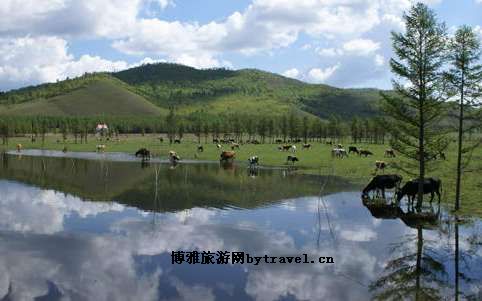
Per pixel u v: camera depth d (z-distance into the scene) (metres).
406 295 16.30
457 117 31.83
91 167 65.62
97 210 31.72
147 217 29.34
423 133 31.05
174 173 56.91
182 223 27.62
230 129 168.88
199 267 19.33
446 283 17.67
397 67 30.66
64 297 15.98
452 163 57.94
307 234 25.22
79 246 22.39
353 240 24.08
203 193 39.81
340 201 36.22
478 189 39.72
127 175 54.41
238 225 27.20
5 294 16.23
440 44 29.72
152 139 167.88
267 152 95.44
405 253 21.67
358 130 147.62
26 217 29.12
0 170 59.84
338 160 73.88
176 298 15.94
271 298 15.97
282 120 165.12
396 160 71.38
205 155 90.44
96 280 17.69
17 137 181.62
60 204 34.03
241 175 54.88
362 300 15.88
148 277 18.06
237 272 18.73
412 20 29.98
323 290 16.86
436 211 32.03
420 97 30.12
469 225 27.83
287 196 38.53
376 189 39.84
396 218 29.83
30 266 19.30
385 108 31.70
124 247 22.23
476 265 19.91
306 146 110.06
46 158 85.00
